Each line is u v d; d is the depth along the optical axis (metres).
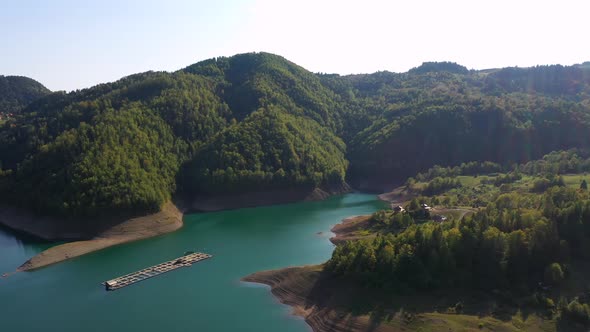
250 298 118.75
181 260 147.25
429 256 110.25
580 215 117.94
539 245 111.38
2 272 142.75
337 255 121.62
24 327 105.38
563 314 95.00
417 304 101.81
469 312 98.06
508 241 111.62
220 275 136.12
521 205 148.00
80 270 143.00
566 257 112.25
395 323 96.44
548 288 104.69
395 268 109.56
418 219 170.38
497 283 106.81
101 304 116.75
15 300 120.25
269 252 158.62
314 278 120.94
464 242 113.44
